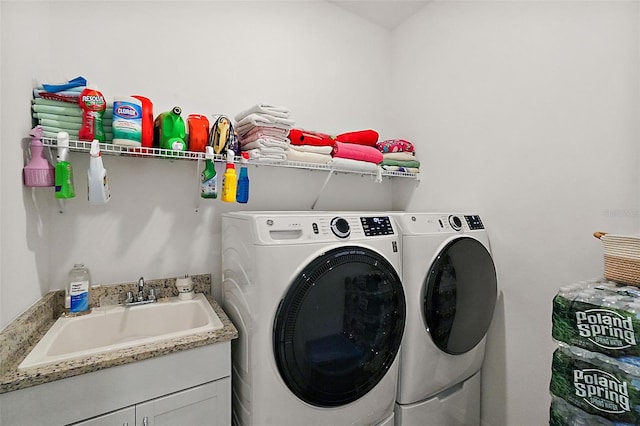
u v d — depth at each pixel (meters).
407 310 1.43
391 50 2.58
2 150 0.99
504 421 1.74
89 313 1.35
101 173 1.18
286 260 1.10
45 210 1.32
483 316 1.65
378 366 1.29
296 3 2.09
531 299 1.64
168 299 1.57
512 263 1.73
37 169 1.13
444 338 1.49
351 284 1.21
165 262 1.63
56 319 1.32
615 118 1.36
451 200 2.07
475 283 1.62
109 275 1.50
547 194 1.59
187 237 1.69
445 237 1.55
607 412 1.02
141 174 1.57
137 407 1.01
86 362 0.93
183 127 1.43
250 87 1.90
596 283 1.21
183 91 1.68
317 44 2.18
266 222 1.14
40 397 0.88
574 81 1.49
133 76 1.55
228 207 1.81
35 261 1.22
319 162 1.79
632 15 1.32
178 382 1.09
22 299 1.11
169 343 1.07
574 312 1.11
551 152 1.57
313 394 1.13
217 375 1.16
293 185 2.05
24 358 0.96
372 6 2.28
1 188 0.98
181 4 1.68
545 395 1.58
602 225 1.40
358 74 2.39
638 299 1.02
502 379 1.76
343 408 1.22
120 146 1.26
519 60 1.70
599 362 1.05
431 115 2.22
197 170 1.58
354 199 2.34
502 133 1.78
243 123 1.60
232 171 1.46
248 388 1.16
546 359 1.58
